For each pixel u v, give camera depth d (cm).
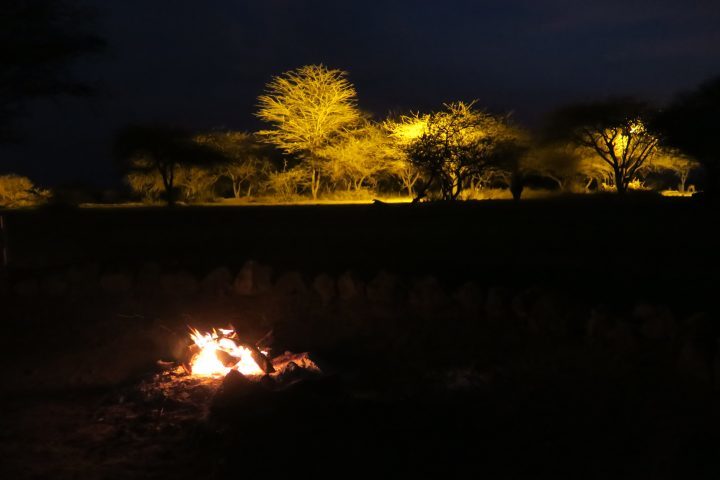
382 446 483
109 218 2995
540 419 533
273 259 1431
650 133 5028
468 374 647
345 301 916
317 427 509
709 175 4475
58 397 639
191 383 655
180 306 947
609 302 906
